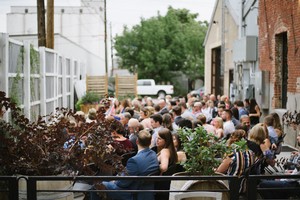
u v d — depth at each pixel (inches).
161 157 262.7
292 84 563.8
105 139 219.6
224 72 1071.0
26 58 448.1
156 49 2201.0
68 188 221.5
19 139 215.9
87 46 1936.5
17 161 214.2
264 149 315.9
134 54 2244.1
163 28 2214.6
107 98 316.2
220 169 250.4
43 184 213.5
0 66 363.6
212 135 227.9
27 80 449.7
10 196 175.9
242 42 767.1
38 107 528.4
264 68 689.6
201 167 223.3
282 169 332.8
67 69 855.7
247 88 736.3
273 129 392.5
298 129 537.0
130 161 246.2
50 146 220.5
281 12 600.4
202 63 2229.3
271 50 652.1
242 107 581.0
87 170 217.9
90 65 1761.8
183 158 275.9
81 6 1946.4
